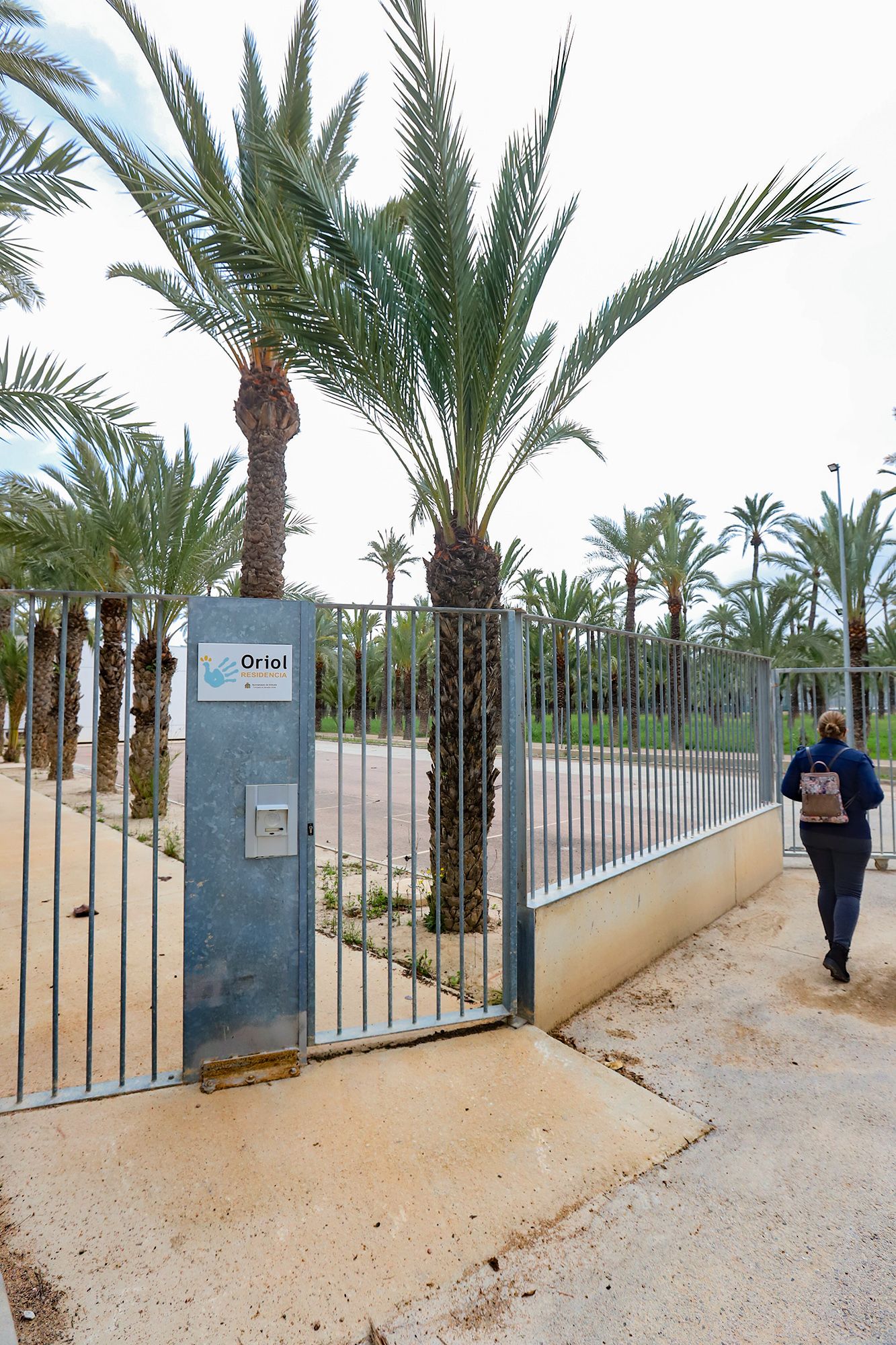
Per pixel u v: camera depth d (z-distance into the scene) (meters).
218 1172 2.30
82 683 17.53
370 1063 3.04
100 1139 2.46
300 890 2.99
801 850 7.77
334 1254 1.98
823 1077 3.05
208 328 5.05
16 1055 3.12
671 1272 1.95
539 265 5.02
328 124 8.66
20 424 6.28
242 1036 2.89
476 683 4.85
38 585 13.77
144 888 5.98
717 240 4.42
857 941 4.91
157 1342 1.70
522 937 3.48
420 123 3.95
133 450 7.07
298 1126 2.57
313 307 4.22
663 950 4.62
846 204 4.01
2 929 4.88
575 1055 3.14
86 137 5.66
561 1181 2.30
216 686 2.86
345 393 4.85
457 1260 1.97
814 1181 2.35
